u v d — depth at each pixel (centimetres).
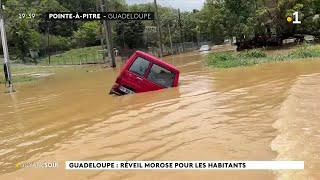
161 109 996
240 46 4503
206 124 789
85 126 878
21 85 2539
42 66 5453
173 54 6469
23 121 1045
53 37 8150
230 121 795
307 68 1852
